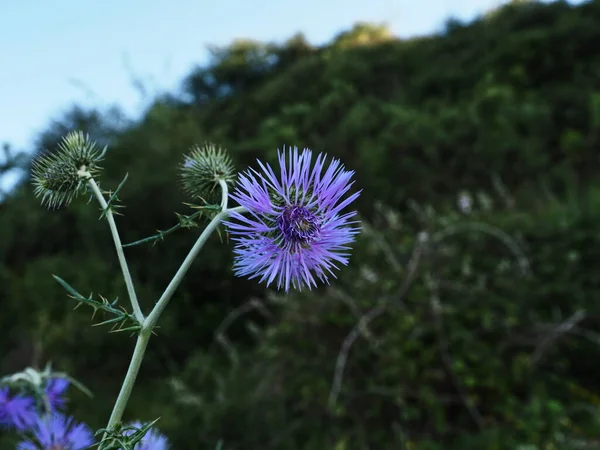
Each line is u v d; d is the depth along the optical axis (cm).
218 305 92
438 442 57
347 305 64
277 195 16
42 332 90
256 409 61
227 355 83
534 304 65
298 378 61
